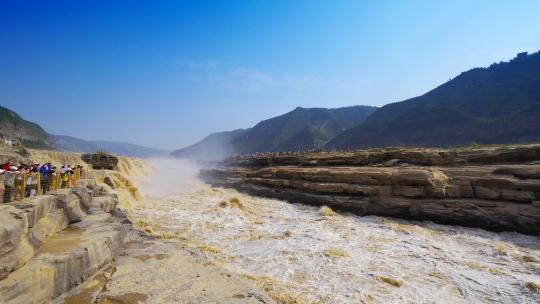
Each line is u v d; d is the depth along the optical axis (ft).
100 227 36.22
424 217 65.05
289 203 91.45
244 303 24.49
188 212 74.23
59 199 35.12
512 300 33.12
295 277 38.11
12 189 28.53
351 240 53.78
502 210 57.57
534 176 59.41
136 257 33.65
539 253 46.47
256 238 54.13
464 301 33.01
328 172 87.35
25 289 20.18
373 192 73.77
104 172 82.53
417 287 36.04
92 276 27.91
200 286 27.09
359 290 34.99
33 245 25.35
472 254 47.11
